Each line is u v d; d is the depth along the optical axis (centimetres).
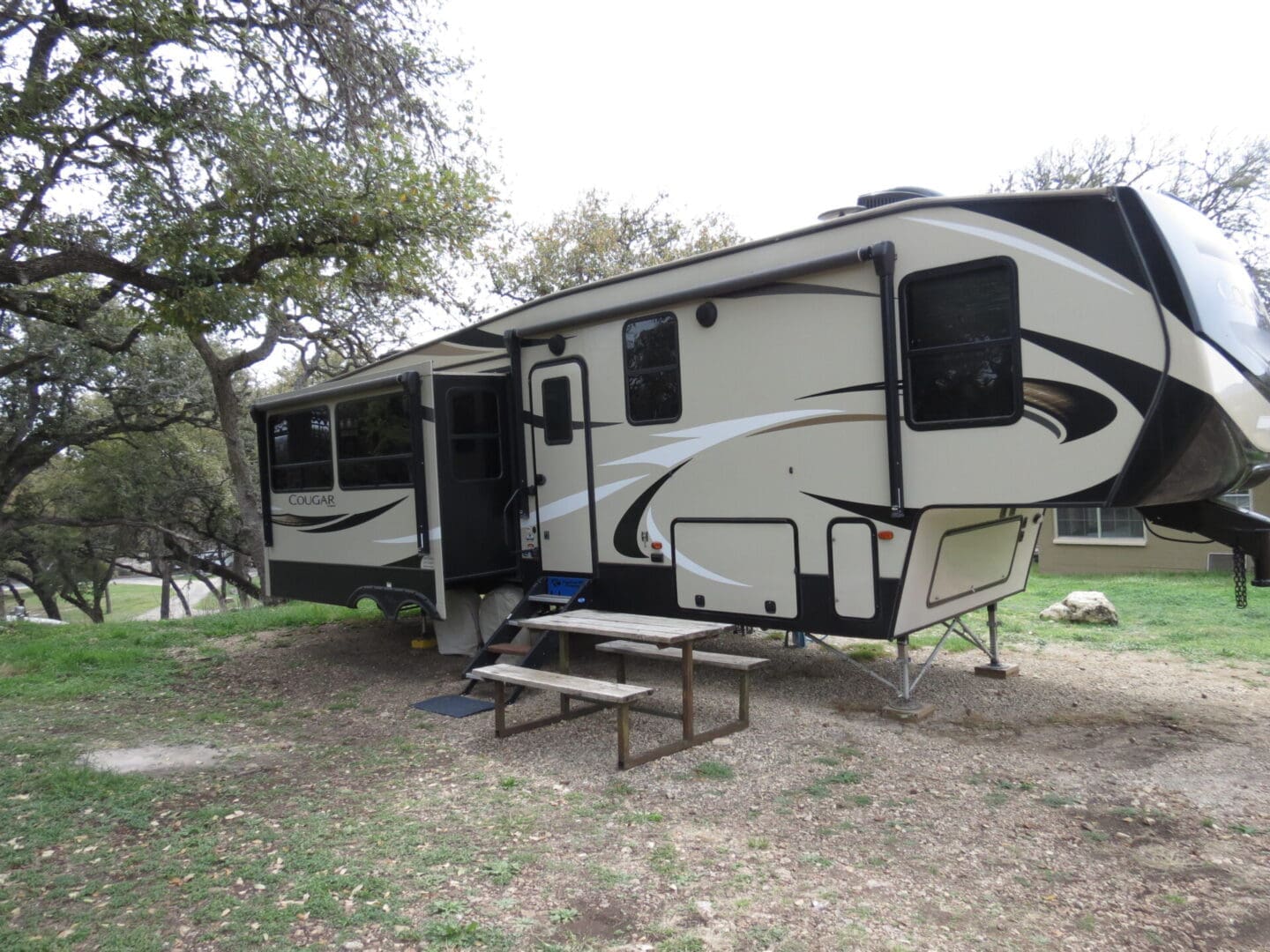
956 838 359
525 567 682
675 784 431
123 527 2325
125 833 384
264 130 820
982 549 550
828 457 500
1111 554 1538
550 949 278
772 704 568
